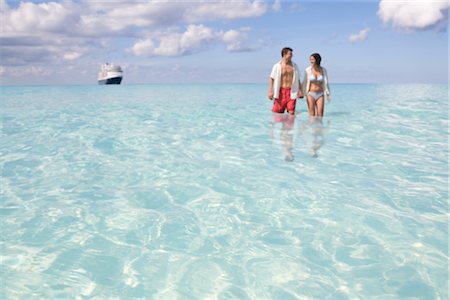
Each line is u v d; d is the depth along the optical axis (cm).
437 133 648
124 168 435
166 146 556
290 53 864
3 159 486
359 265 221
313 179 380
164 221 286
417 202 316
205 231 268
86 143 588
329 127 711
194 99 1672
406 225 272
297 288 199
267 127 720
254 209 305
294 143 561
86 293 196
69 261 229
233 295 194
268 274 212
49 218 294
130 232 268
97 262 227
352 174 398
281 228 271
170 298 191
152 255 235
